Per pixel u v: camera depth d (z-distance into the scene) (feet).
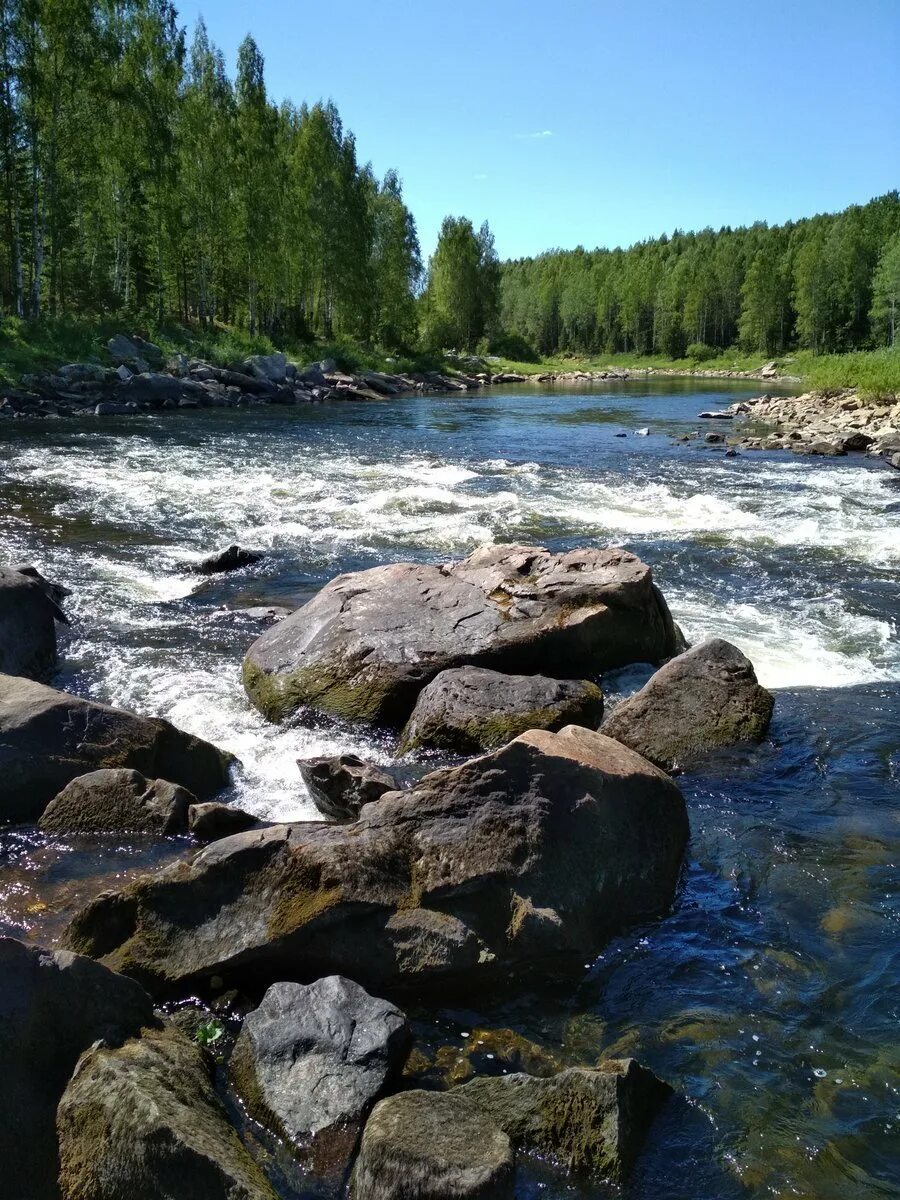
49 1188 11.98
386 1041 13.97
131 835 21.13
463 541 49.52
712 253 435.94
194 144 184.03
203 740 25.21
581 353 419.74
